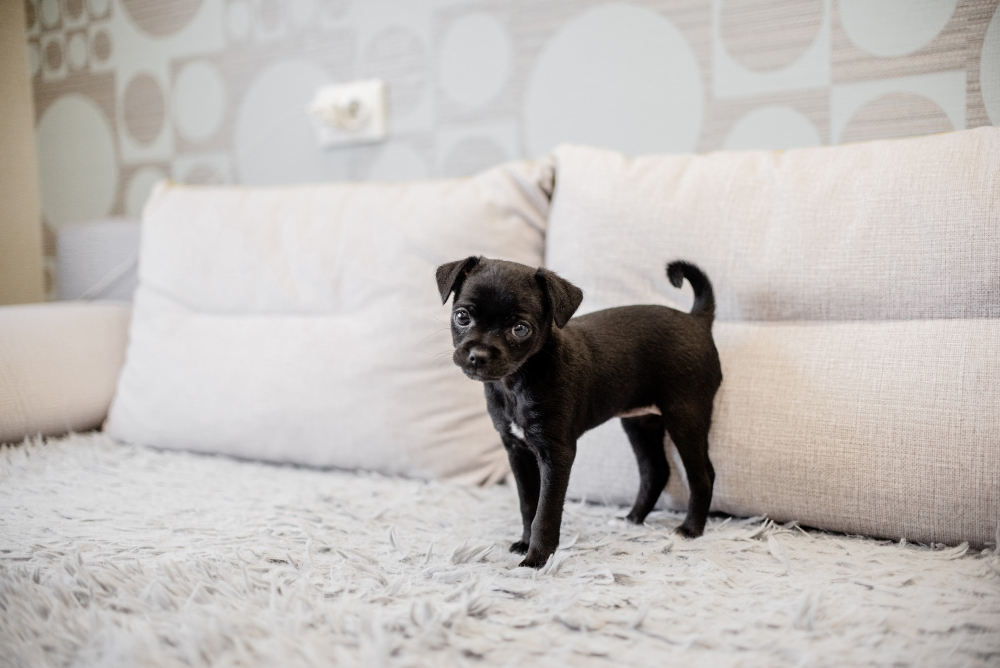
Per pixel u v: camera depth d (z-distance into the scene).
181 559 1.01
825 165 1.31
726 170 1.38
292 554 1.05
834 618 0.83
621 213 1.41
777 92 1.64
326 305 1.64
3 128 2.14
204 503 1.31
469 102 1.95
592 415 1.11
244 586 0.91
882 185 1.24
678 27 1.71
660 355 1.16
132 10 2.33
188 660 0.74
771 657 0.74
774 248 1.29
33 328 1.73
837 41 1.58
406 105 2.02
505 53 1.89
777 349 1.26
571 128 1.85
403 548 1.09
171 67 2.31
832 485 1.14
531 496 1.13
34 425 1.66
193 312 1.77
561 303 1.03
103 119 2.43
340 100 2.06
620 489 1.33
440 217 1.58
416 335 1.53
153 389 1.69
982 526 1.05
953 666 0.72
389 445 1.50
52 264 2.51
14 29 2.16
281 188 1.83
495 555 1.07
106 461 1.58
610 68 1.79
